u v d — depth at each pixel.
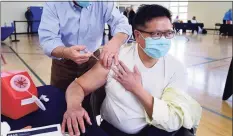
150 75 0.96
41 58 4.83
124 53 1.00
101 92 1.05
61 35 1.29
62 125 0.80
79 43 1.33
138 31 0.95
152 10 0.92
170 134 0.92
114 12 1.32
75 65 1.33
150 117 0.90
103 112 1.04
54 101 1.06
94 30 1.33
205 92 2.90
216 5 12.55
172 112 0.87
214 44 7.50
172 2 12.88
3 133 0.73
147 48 0.93
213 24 12.93
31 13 10.27
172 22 0.98
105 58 0.96
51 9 1.21
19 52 5.58
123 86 0.92
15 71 0.96
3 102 0.88
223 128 2.02
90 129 0.81
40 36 1.21
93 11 1.29
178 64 1.00
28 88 0.94
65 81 1.40
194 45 7.19
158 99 0.90
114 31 1.23
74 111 0.85
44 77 3.35
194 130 0.96
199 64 4.48
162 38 0.93
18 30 10.37
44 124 0.84
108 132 1.01
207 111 2.36
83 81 0.96
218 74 3.74
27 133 0.75
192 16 13.56
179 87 0.99
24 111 0.91
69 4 1.22
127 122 0.96
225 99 2.64
